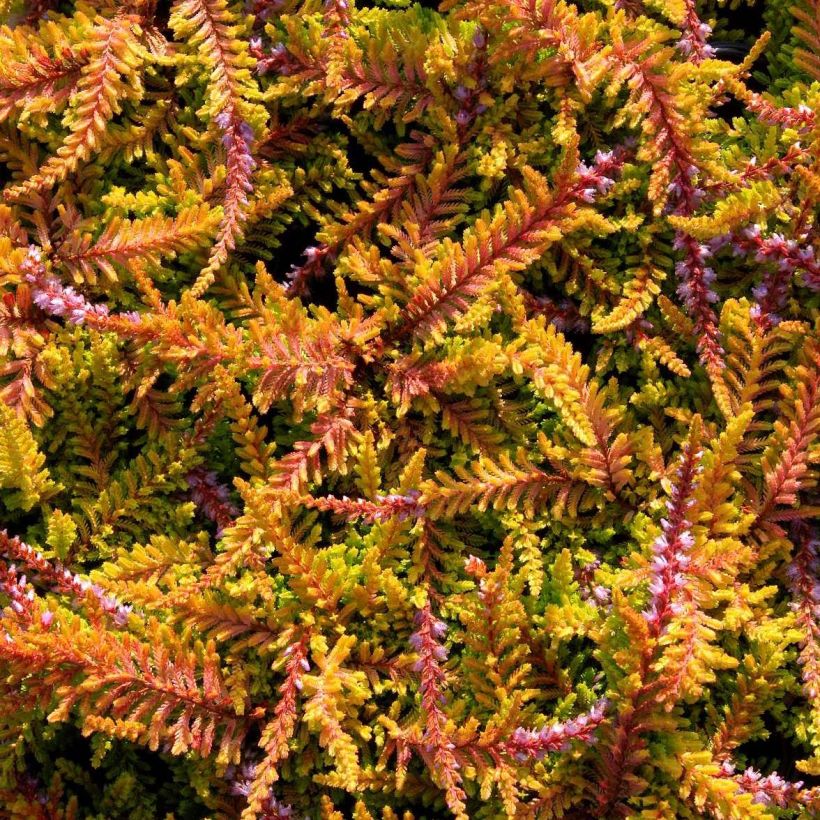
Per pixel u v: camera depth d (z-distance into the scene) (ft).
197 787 3.27
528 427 3.37
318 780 3.23
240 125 3.35
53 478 3.36
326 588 3.27
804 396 3.29
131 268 3.33
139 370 3.34
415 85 3.38
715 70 3.33
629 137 3.40
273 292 3.34
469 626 3.27
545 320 3.33
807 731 3.28
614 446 3.31
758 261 3.34
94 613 3.25
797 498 3.33
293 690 3.23
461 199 3.42
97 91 3.32
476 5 3.32
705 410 3.37
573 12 3.33
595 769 3.27
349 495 3.38
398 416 3.32
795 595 3.29
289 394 3.37
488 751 3.24
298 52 3.38
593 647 3.33
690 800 3.25
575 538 3.35
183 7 3.35
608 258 3.40
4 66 3.33
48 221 3.37
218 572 3.25
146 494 3.34
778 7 3.44
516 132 3.42
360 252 3.37
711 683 3.30
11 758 3.27
